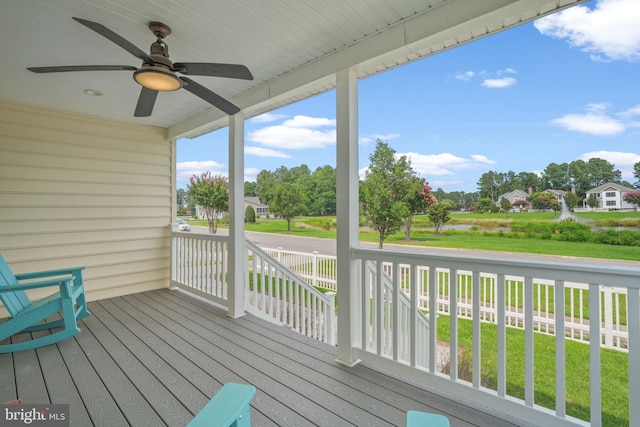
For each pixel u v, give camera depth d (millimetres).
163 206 4980
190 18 2141
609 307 2744
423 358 3488
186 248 4637
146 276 4789
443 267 2023
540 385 2939
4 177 3676
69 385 2170
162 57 2020
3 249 3670
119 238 4531
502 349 1795
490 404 1818
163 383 2197
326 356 2635
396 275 2275
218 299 3908
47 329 3229
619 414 2514
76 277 3324
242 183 3695
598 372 1513
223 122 4082
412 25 2121
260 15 2104
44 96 3570
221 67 2025
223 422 833
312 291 4164
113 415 1846
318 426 1748
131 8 2025
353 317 2492
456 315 1971
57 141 4035
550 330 3447
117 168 4523
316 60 2727
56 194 4027
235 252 3619
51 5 1983
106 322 3434
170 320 3508
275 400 1993
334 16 2111
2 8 2002
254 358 2588
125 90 3391
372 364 2463
